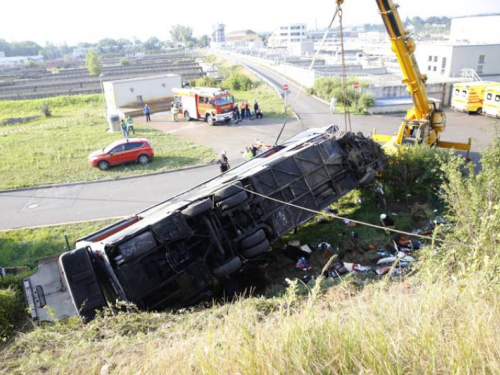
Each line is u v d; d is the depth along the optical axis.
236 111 30.89
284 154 11.98
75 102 51.19
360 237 11.70
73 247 12.91
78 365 4.39
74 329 6.54
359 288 6.96
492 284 3.93
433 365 2.61
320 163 11.91
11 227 14.90
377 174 14.13
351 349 2.97
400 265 9.25
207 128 29.61
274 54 90.06
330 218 13.22
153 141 26.36
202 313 6.47
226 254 9.82
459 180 7.89
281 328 3.46
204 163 21.20
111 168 21.23
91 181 19.45
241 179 10.43
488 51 40.94
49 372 4.46
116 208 16.09
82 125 33.66
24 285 9.81
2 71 99.06
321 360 2.94
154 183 18.81
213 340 3.60
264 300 6.60
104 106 46.66
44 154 24.22
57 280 9.95
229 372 2.98
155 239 8.66
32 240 13.61
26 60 162.75
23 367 4.75
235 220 10.01
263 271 10.68
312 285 8.92
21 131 32.62
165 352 3.80
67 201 17.20
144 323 6.43
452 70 41.31
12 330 8.31
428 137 17.45
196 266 9.14
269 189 10.70
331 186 12.24
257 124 30.11
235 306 6.21
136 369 3.68
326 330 3.23
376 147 13.62
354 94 33.16
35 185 19.20
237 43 163.38
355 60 69.12
